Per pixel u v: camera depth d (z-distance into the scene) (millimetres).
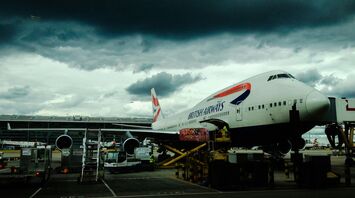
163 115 47000
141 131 27875
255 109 21094
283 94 19469
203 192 13109
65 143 24469
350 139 25281
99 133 18516
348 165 15203
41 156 16875
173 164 26438
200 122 28062
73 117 102812
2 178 14859
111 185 15609
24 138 107125
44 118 99125
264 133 20734
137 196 12125
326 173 14523
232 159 15742
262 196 11867
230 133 23328
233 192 13078
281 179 17531
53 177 20188
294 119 17688
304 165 14633
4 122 93375
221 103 25344
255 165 14523
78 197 12016
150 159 25266
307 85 19656
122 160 22859
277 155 23156
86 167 17859
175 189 14070
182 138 24609
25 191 13781
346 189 13836
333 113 23328
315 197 11516
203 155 17000
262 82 21984
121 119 106062
